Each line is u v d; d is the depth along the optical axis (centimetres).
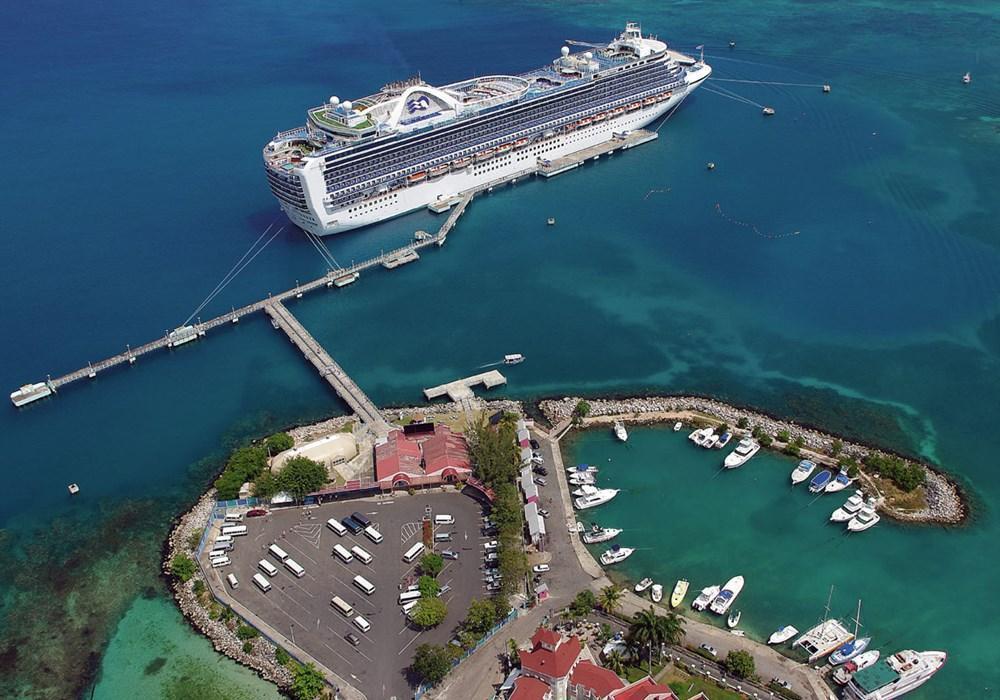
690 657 13012
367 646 13350
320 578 14638
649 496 16600
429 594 13888
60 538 16312
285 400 19925
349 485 16288
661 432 18350
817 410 18900
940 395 19250
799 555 15250
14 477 17988
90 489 17562
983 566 14975
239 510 16238
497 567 14638
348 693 12594
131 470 18038
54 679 13438
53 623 14438
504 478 15938
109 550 15925
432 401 19550
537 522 15375
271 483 16062
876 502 16200
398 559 14938
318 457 17225
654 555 15238
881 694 12381
